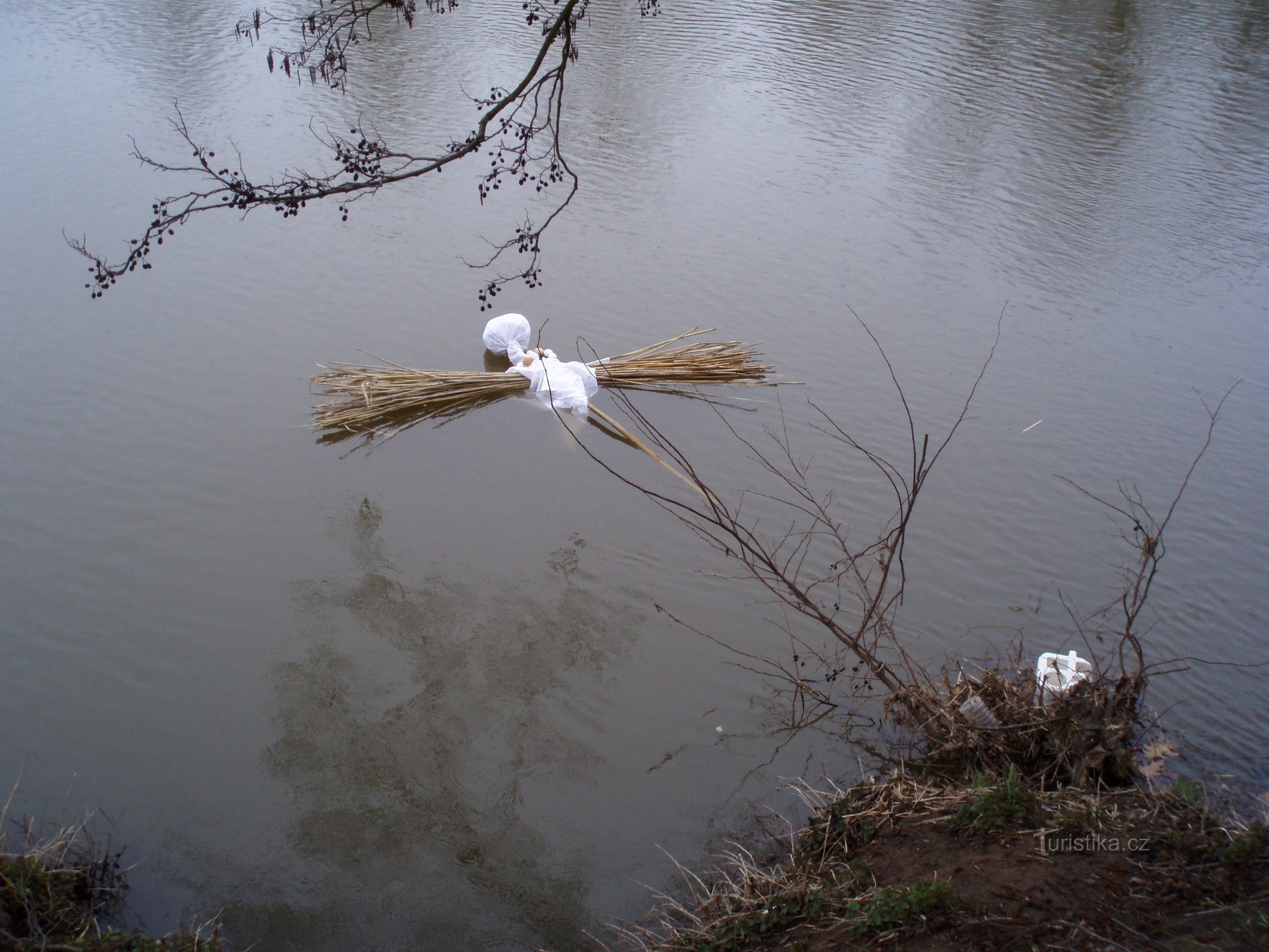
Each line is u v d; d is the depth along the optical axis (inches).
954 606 309.3
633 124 689.6
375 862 223.9
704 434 391.2
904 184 619.8
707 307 481.7
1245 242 563.2
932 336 463.8
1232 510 353.7
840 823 227.1
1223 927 177.9
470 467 363.9
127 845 223.9
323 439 374.0
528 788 245.0
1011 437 393.1
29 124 623.2
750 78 784.9
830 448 384.2
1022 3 990.4
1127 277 522.3
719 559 325.4
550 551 324.2
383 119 658.2
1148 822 209.5
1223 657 287.4
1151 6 994.1
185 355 416.2
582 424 393.4
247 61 749.3
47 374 395.9
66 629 282.5
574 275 502.6
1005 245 550.9
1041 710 249.4
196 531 323.0
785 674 280.4
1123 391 426.6
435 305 469.1
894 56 845.8
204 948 197.5
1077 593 314.8
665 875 224.1
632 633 294.4
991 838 209.5
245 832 229.1
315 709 262.8
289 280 480.1
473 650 284.7
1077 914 184.4
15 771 241.0
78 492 335.9
